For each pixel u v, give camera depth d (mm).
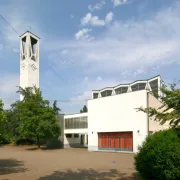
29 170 16078
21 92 53031
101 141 36062
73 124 44844
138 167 11516
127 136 33125
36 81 61500
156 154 10391
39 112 38469
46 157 25797
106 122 35406
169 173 9961
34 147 44562
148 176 11188
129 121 32719
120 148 33656
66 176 13672
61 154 29984
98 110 36688
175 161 9961
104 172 15031
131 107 32688
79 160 22641
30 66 60781
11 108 50750
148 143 11250
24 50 63062
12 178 13062
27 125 37938
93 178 12992
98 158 24625
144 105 31203
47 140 44000
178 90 11969
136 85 47844
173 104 11805
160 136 11070
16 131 48094
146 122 30812
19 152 33469
